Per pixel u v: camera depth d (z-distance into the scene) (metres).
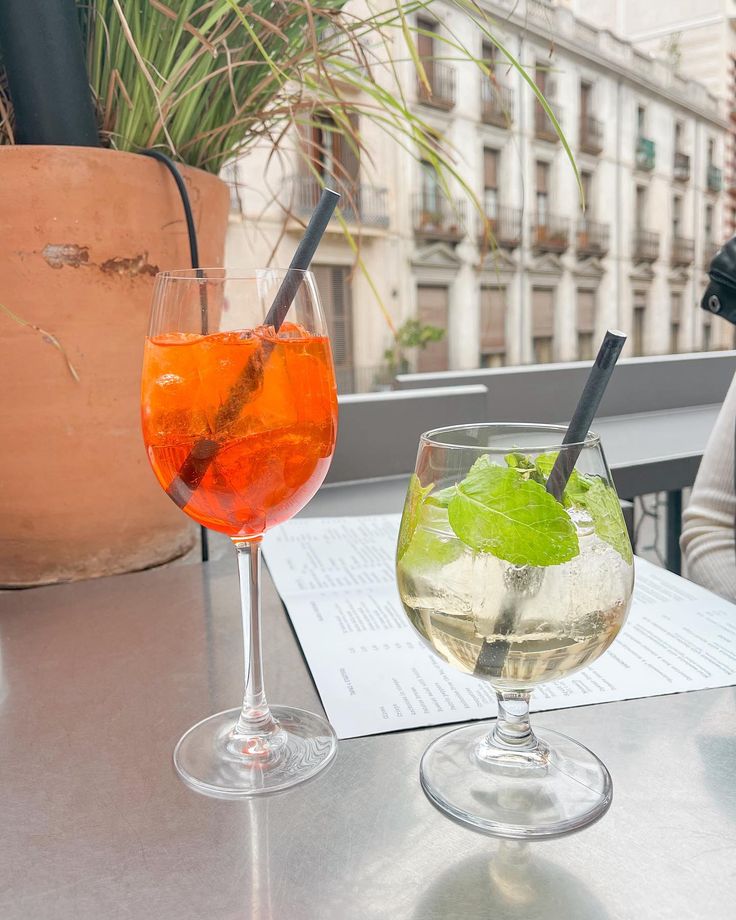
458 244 5.93
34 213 0.52
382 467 1.11
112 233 0.54
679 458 1.08
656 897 0.27
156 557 0.65
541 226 5.83
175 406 0.36
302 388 0.36
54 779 0.35
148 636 0.51
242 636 0.51
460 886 0.27
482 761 0.35
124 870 0.29
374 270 5.51
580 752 0.36
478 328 6.07
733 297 0.81
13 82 0.56
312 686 0.44
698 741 0.37
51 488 0.58
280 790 0.33
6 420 0.56
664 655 0.46
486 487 0.30
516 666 0.31
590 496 0.31
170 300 0.36
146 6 0.58
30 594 0.59
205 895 0.27
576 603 0.30
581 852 0.29
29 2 0.53
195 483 0.37
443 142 0.69
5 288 0.53
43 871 0.29
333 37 0.64
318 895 0.27
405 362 5.87
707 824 0.31
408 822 0.31
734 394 0.85
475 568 0.30
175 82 0.57
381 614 0.53
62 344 0.55
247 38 0.64
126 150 0.62
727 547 0.80
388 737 0.38
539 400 1.54
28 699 0.43
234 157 0.73
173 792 0.34
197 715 0.41
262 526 0.39
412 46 0.53
